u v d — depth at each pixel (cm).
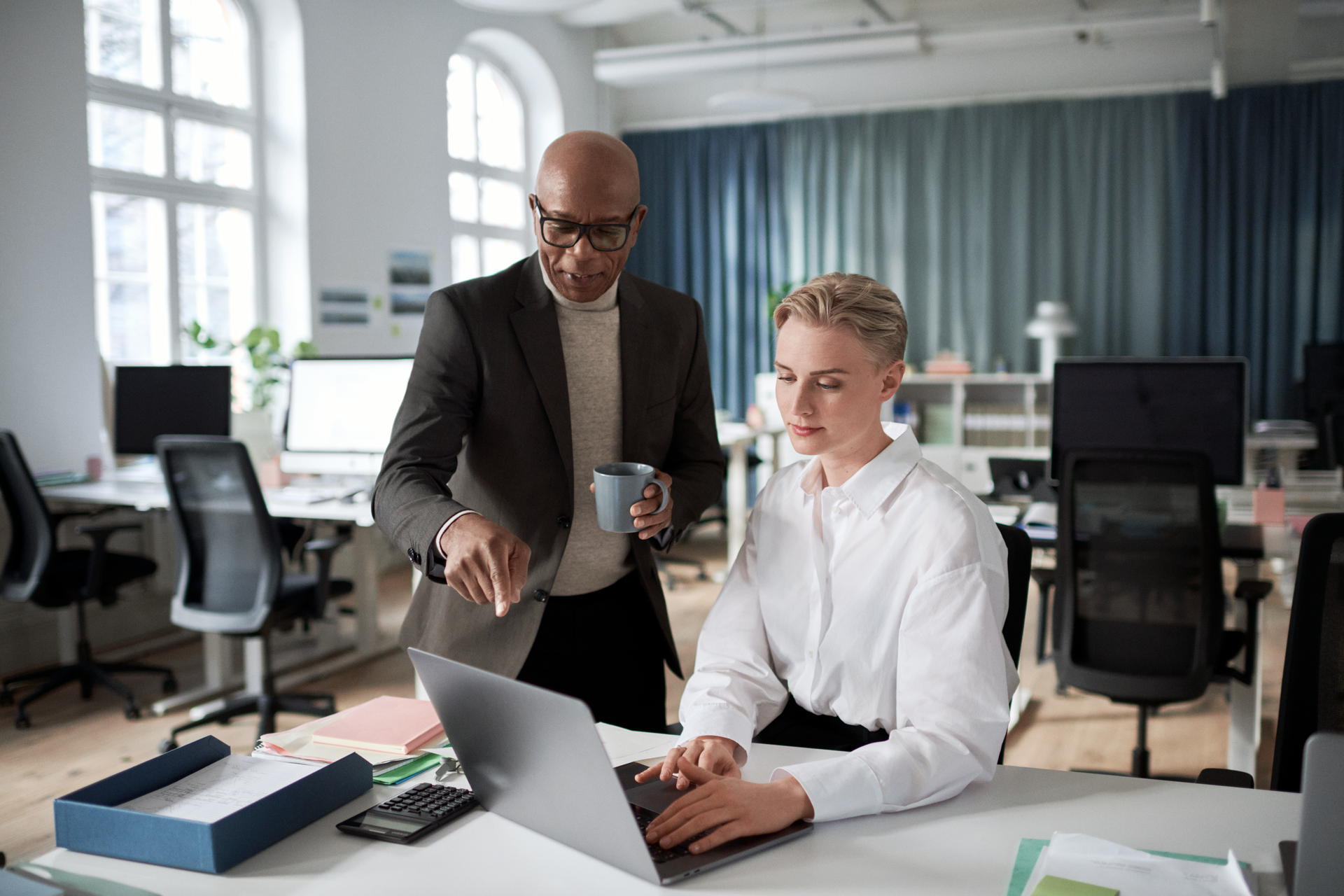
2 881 88
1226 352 685
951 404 700
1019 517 320
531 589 163
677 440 184
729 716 121
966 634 114
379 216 591
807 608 132
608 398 170
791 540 134
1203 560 253
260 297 556
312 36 543
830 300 116
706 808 99
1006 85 727
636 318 172
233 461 300
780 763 119
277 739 124
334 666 407
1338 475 380
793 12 757
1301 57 670
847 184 751
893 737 110
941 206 729
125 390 421
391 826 101
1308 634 138
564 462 163
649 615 178
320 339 559
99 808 97
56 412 421
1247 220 676
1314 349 611
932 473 125
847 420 119
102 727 350
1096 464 260
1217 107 674
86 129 430
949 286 735
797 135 756
